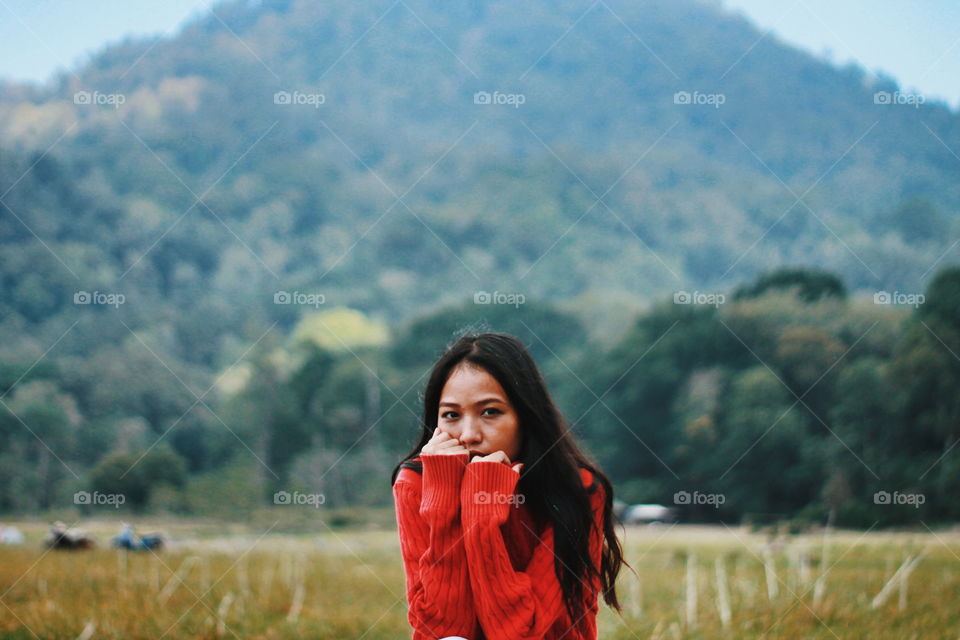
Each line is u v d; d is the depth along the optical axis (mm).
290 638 3824
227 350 36688
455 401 2473
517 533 2506
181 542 12086
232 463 30281
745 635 3652
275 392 33469
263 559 8156
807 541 9898
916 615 3900
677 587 5207
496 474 2332
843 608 4059
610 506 2619
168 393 33156
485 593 2293
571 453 2543
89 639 3746
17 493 26906
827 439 24250
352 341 36375
